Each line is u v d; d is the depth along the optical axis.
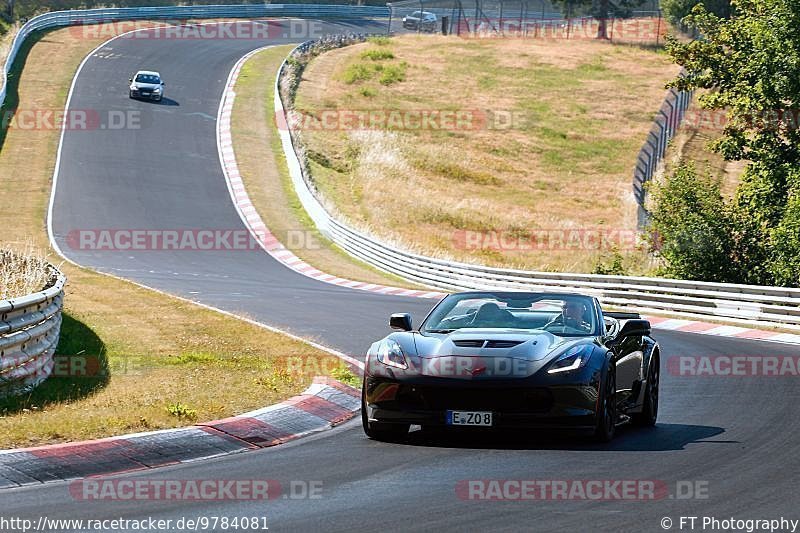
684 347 69.19
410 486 28.53
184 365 51.56
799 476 30.34
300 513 25.39
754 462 32.44
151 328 63.62
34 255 75.00
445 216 173.38
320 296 98.94
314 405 42.19
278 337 62.31
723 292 89.25
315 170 195.25
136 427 34.88
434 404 34.28
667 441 36.47
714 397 48.50
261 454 33.62
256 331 64.31
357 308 88.19
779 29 105.25
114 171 177.75
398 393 34.88
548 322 38.53
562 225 173.00
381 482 29.08
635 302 97.94
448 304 40.44
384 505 26.28
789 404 45.81
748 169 111.00
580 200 194.50
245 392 43.38
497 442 35.88
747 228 107.69
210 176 182.12
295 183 179.12
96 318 66.69
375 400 35.31
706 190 111.25
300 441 36.34
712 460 32.69
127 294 80.81
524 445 35.25
